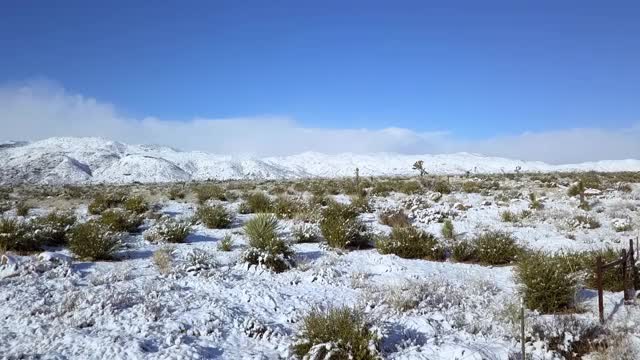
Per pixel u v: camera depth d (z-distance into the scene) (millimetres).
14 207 24344
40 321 7148
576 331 6637
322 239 14664
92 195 34938
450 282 10023
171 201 28000
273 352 6531
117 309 7688
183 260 11359
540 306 8086
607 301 8516
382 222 18578
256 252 11234
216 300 8539
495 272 11273
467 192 30984
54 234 13445
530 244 14609
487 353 6199
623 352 5996
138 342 6375
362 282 9953
